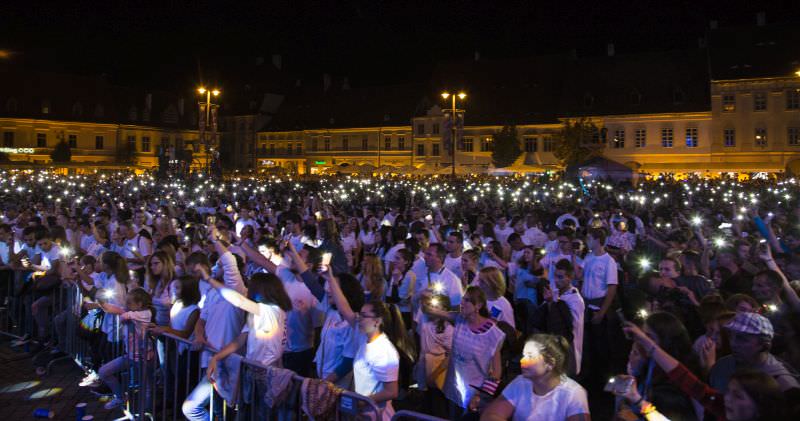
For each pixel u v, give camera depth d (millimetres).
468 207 20516
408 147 76875
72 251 10695
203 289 7211
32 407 7074
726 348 4824
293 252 6430
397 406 7020
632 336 4121
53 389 7711
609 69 68000
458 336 5551
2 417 6754
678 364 3922
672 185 33219
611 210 15883
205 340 6145
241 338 5629
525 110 70250
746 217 12539
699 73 62875
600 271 7977
